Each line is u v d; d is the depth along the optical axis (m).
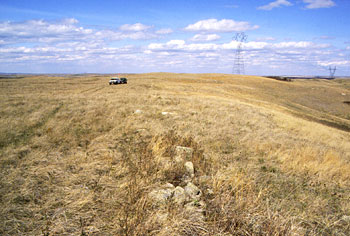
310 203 4.25
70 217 3.21
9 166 4.68
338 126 32.03
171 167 5.14
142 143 6.70
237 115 14.57
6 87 36.25
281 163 6.51
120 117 10.50
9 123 7.87
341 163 7.08
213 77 98.31
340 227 3.61
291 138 10.80
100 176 4.52
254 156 6.92
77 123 8.78
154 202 3.70
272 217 3.36
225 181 4.60
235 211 3.47
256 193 4.35
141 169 4.82
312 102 59.81
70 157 5.41
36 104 12.30
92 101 14.98
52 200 3.59
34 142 6.25
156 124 9.66
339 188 5.22
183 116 12.23
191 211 3.43
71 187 4.02
